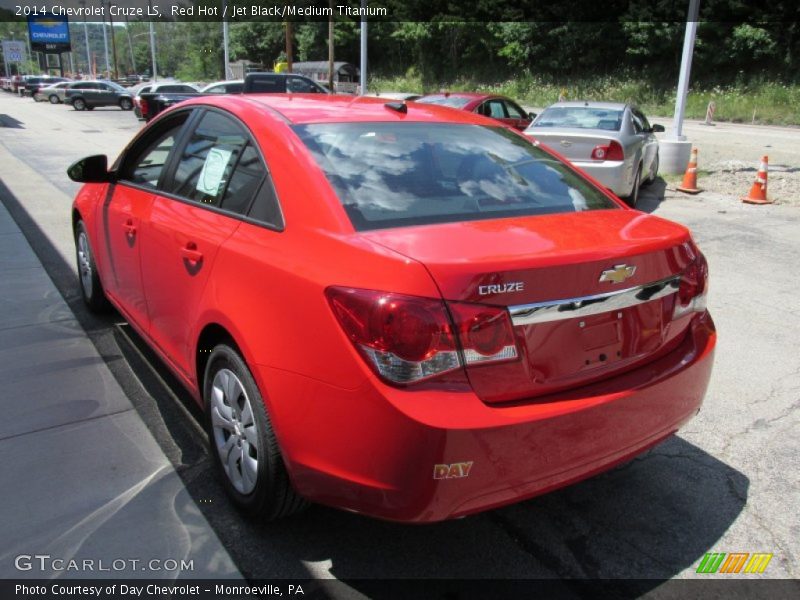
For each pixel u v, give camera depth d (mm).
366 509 2160
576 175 3186
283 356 2260
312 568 2473
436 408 1977
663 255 2473
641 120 10961
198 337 2811
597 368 2316
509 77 47906
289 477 2432
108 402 3662
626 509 2889
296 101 3227
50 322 4832
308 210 2432
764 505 2926
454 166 2857
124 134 20234
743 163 14141
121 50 121188
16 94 60031
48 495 2830
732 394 3971
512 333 2086
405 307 1979
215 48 71125
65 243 7059
